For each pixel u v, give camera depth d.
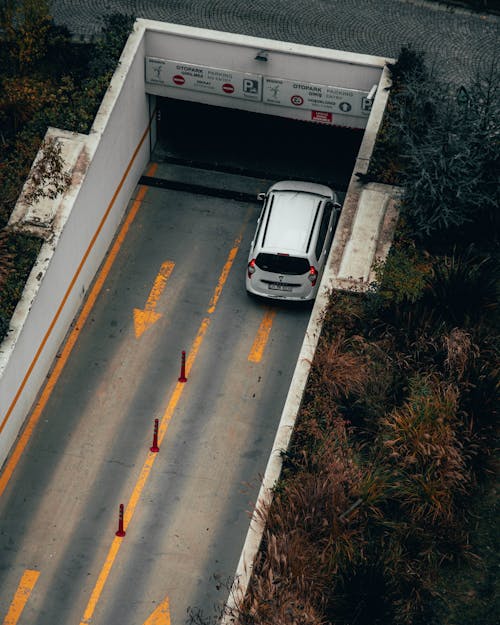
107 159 29.09
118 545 24.11
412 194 26.61
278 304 28.95
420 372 24.16
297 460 22.84
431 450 22.55
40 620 22.94
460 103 26.19
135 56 30.09
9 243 26.34
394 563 21.50
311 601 20.88
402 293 25.50
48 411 26.52
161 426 26.28
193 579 23.62
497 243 26.91
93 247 29.00
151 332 28.23
